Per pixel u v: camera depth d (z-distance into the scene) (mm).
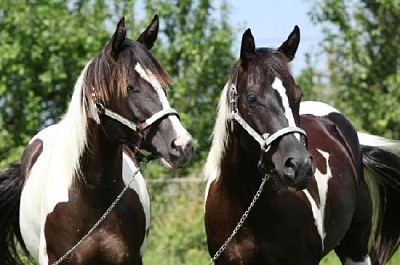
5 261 10938
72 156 8766
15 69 18469
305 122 10336
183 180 18656
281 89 8258
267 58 8453
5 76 18547
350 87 21109
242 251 8938
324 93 21500
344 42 20844
